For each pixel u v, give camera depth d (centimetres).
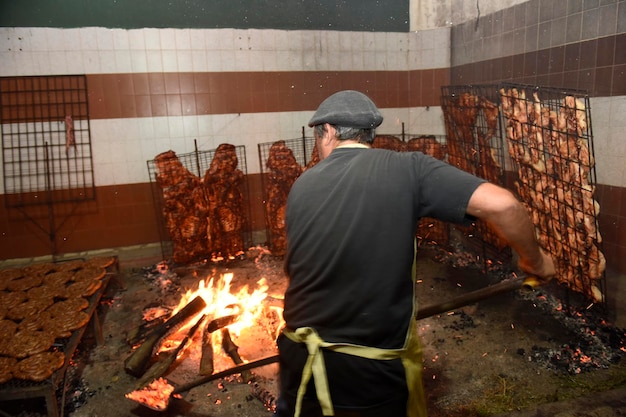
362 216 164
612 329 402
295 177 618
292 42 642
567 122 401
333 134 188
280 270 594
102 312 497
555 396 325
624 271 411
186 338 399
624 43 381
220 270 601
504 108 475
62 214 602
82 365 396
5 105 565
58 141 586
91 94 586
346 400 168
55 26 565
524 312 449
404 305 170
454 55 644
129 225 626
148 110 607
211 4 607
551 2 454
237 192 626
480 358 377
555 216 429
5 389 296
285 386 185
